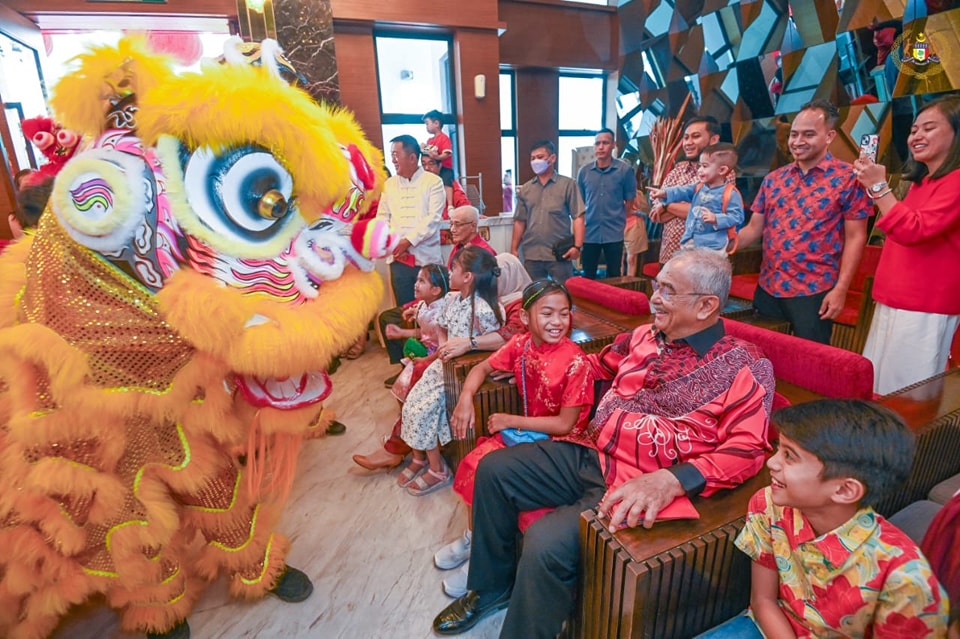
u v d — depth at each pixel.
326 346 1.05
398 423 2.02
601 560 0.93
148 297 0.98
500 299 2.10
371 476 2.09
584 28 5.01
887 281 1.66
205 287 0.96
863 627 0.74
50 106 0.95
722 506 0.99
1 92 2.77
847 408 0.73
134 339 0.97
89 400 0.94
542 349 1.45
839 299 1.77
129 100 0.98
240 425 1.17
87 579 1.13
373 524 1.79
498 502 1.29
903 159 2.81
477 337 1.83
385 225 1.16
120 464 1.05
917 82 2.70
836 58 3.10
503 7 4.66
